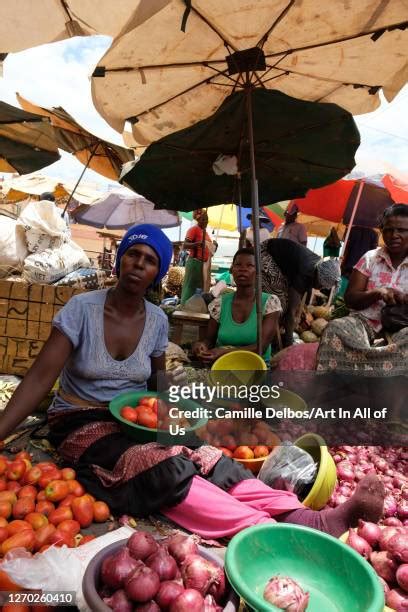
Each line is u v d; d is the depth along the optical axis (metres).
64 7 2.35
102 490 2.29
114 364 2.65
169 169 4.98
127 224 12.65
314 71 3.77
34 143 5.88
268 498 2.21
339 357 3.40
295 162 4.93
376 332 3.61
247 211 13.13
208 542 2.07
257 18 3.02
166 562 1.49
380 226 3.79
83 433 2.48
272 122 4.09
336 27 3.16
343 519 2.03
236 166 4.47
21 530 1.89
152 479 2.16
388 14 3.01
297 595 1.40
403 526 2.25
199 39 3.24
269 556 1.68
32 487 2.25
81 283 4.54
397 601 1.66
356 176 7.03
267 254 5.06
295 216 8.54
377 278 3.75
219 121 4.05
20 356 3.89
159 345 2.95
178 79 3.77
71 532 1.97
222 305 4.21
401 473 2.97
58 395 2.77
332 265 4.76
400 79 3.71
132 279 2.53
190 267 8.30
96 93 3.86
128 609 1.38
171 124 4.45
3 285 3.82
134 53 3.34
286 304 5.05
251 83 3.58
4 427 2.31
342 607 1.52
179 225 12.70
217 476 2.29
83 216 12.62
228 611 1.38
